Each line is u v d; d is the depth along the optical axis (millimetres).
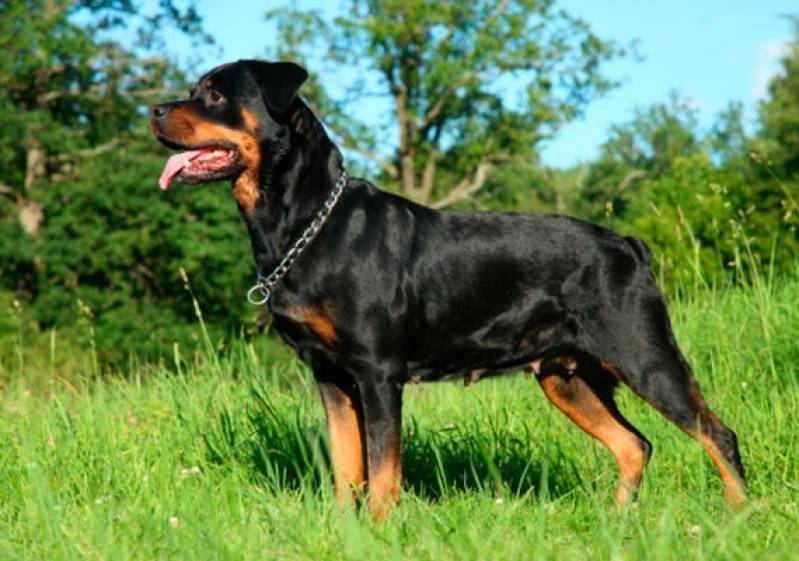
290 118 5238
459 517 4340
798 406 6266
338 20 35406
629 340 5438
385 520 4754
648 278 5543
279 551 4230
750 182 19734
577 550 4195
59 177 30797
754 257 9516
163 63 32469
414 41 35625
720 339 7672
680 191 20281
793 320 7668
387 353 5207
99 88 32125
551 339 5574
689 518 4934
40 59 29844
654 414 6582
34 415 6945
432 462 6172
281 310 5242
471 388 7797
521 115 36375
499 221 5566
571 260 5504
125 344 26266
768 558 3867
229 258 27781
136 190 28359
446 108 36594
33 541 4496
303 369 7410
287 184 5207
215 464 5797
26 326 25141
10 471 5617
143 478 5293
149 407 7023
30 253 27969
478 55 34656
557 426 6816
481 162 37219
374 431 5152
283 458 5945
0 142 29750
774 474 5602
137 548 4293
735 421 6391
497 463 6133
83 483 5383
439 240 5426
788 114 46438
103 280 29312
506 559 3998
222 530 4414
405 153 36500
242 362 7152
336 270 5148
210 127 5281
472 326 5473
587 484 5254
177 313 28641
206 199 28078
